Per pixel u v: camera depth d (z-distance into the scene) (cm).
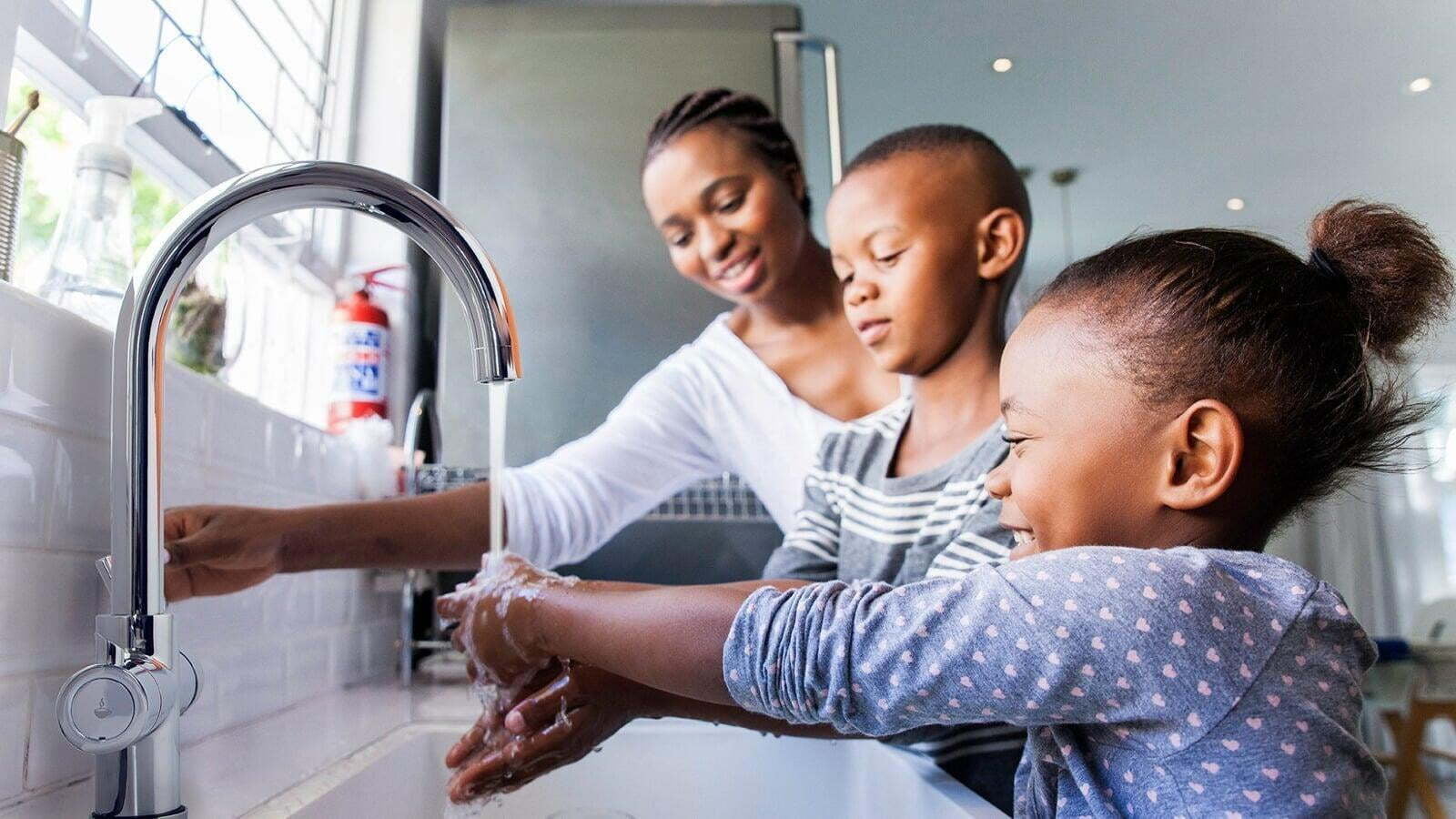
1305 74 168
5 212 71
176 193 119
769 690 60
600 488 153
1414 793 154
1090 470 62
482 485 117
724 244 160
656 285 162
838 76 172
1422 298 64
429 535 110
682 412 158
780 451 155
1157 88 170
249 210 64
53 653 66
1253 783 51
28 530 63
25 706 63
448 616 82
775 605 61
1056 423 63
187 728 88
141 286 61
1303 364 60
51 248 82
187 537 85
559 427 159
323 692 123
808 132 170
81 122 100
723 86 168
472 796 81
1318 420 60
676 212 162
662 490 157
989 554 103
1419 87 166
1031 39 173
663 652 64
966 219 132
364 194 65
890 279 132
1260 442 60
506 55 169
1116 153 169
